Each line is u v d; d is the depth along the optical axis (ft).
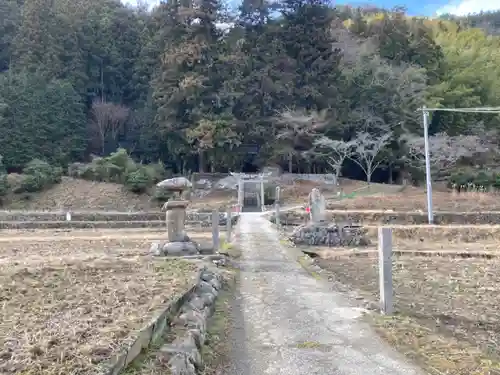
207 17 189.57
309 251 66.23
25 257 46.85
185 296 25.45
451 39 237.25
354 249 69.00
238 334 22.89
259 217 119.14
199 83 175.83
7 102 181.06
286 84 183.32
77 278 30.83
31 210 144.25
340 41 208.95
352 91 191.93
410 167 179.73
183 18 191.21
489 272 49.39
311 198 79.92
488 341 24.81
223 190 173.37
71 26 216.95
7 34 226.38
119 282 29.32
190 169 200.03
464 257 62.59
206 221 110.63
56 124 186.91
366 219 104.99
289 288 34.53
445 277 46.32
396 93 184.55
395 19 214.90
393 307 28.55
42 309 21.76
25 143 178.50
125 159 173.99
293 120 176.04
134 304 22.67
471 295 37.70
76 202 155.02
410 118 182.09
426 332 23.75
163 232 92.17
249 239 70.95
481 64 211.82
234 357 19.67
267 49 193.77
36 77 191.93
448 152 166.61
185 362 16.60
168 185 48.65
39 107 184.55
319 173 195.93
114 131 208.64
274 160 182.39
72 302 23.18
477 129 181.88
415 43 205.46
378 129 182.91
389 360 19.27
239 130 180.55
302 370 18.15
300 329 23.66
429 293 38.37
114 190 163.63
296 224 105.29
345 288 34.68
